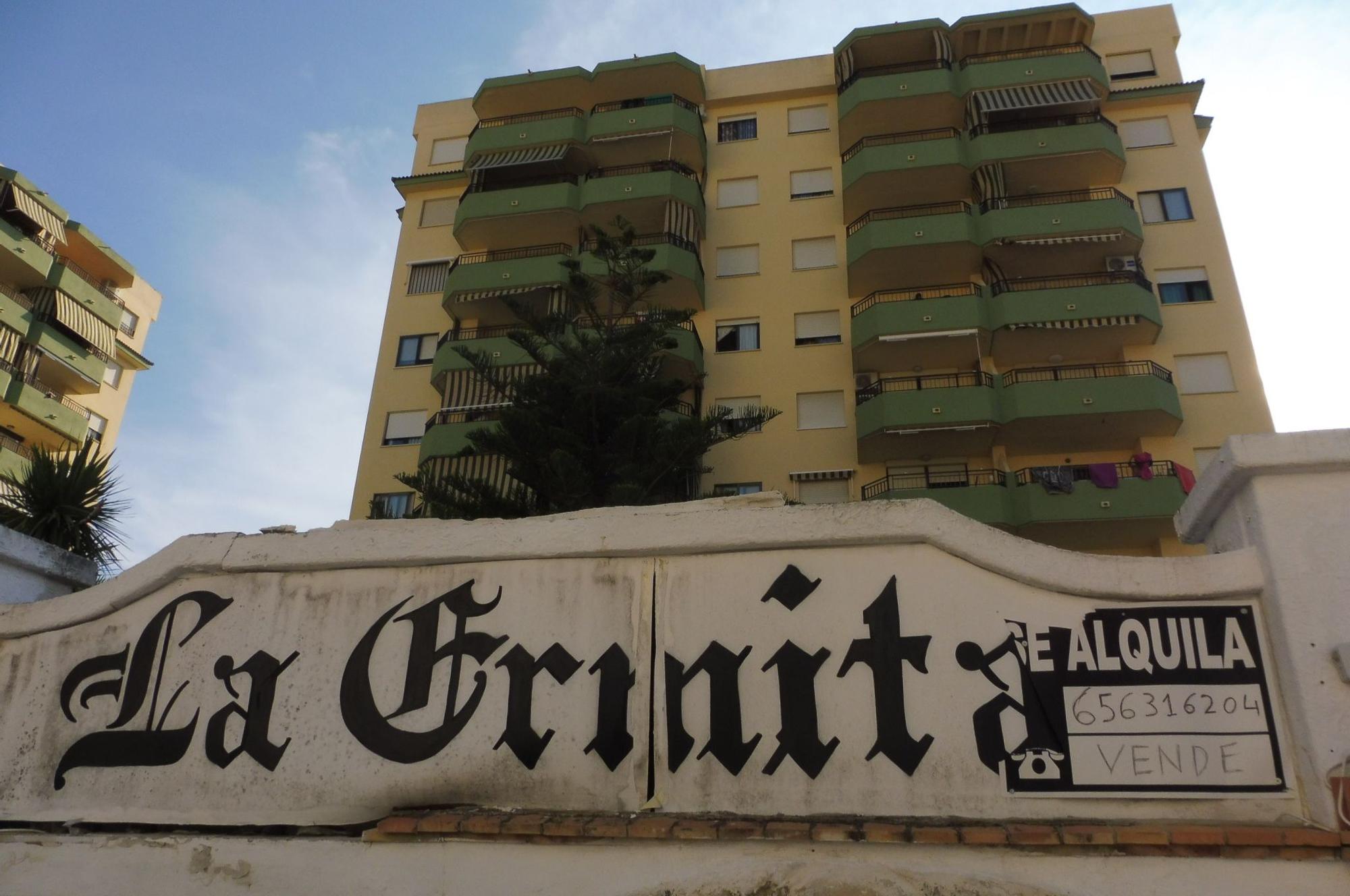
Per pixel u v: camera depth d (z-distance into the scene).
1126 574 4.15
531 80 27.27
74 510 9.29
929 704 4.11
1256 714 3.88
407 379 25.03
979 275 23.47
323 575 4.88
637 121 25.75
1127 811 3.82
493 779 4.31
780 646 4.31
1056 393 20.36
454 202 27.81
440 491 15.95
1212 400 21.52
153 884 4.30
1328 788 3.63
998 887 3.61
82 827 4.55
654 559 4.59
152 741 4.70
